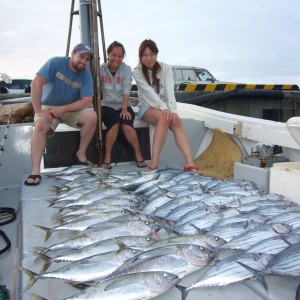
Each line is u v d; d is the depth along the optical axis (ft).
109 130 9.73
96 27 9.43
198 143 11.35
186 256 4.57
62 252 5.37
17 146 9.35
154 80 10.50
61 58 9.10
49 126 8.82
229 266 4.33
